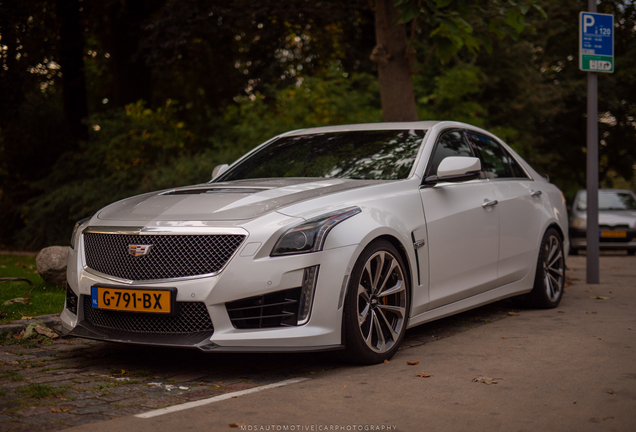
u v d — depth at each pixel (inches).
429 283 164.2
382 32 334.3
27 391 125.2
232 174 191.3
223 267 130.3
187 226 135.2
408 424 105.3
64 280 246.8
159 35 496.7
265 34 556.4
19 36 475.5
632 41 877.2
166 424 105.3
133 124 511.5
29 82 501.7
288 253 131.7
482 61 678.5
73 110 605.9
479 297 187.6
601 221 527.5
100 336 139.6
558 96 732.0
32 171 606.9
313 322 132.7
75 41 577.3
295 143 198.4
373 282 145.9
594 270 301.1
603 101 895.7
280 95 501.4
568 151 993.5
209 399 119.1
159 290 132.0
